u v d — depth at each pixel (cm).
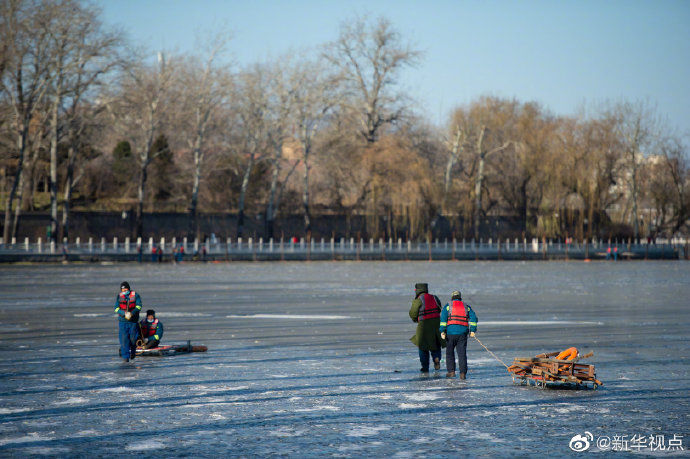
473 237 11188
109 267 7875
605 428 1303
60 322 3056
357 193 10994
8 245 8381
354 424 1330
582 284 5669
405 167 10594
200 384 1719
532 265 9106
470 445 1191
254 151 10675
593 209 10944
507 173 11356
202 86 9969
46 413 1415
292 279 6075
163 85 9462
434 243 10562
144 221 10675
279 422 1345
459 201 10912
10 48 7869
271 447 1176
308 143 10938
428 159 11631
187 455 1131
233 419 1367
